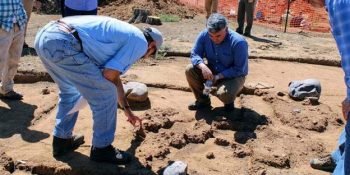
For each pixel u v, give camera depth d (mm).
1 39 5609
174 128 5730
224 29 5535
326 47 10414
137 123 5543
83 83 4434
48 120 5863
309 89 6754
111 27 4367
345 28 3412
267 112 6379
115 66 4309
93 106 4527
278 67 8586
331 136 5770
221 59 5895
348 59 3436
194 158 5082
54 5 13023
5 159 4738
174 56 8812
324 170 4922
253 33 11500
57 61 4348
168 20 12086
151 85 7145
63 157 4887
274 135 5656
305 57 9078
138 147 5191
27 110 6078
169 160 4984
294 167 4977
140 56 4430
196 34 10758
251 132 5707
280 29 12453
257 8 13953
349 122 3660
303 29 12797
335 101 7020
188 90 7105
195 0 14805
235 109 6371
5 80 6223
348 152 3676
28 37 9727
